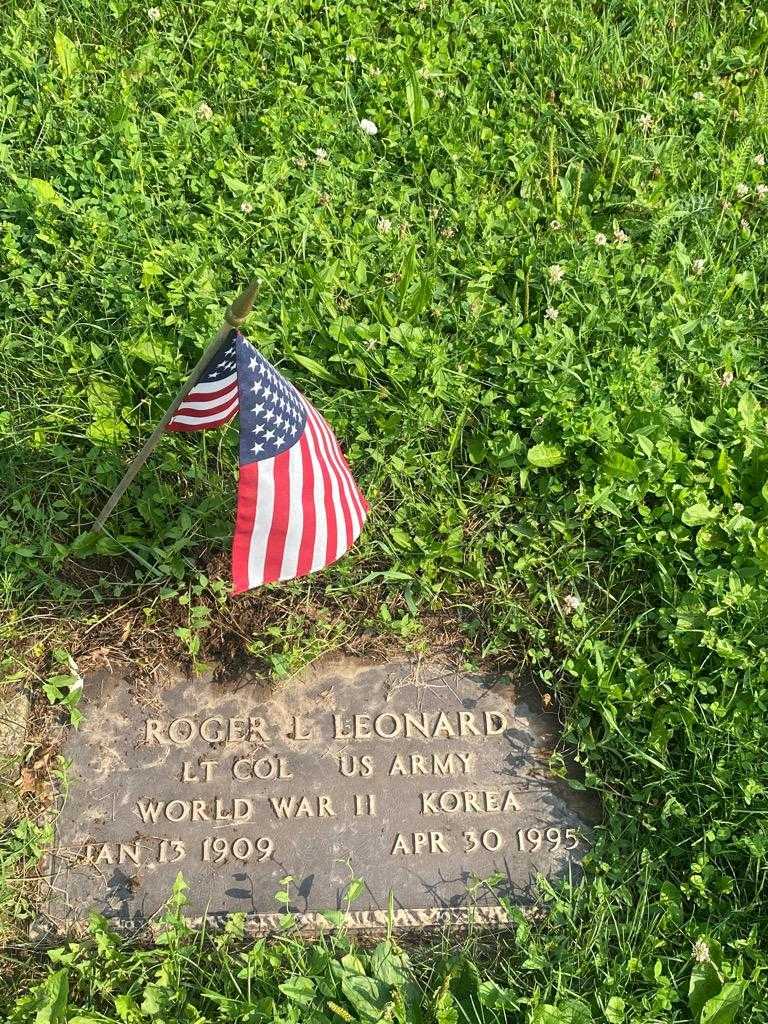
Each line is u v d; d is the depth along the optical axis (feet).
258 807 3.90
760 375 4.92
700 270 5.14
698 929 3.74
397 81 5.62
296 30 5.71
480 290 4.95
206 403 3.81
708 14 6.15
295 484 3.57
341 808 3.92
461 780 4.00
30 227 4.98
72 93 5.35
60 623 4.23
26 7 5.67
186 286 4.79
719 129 5.72
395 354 4.70
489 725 4.12
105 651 4.18
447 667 4.22
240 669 4.17
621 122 5.75
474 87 5.73
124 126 5.19
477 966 3.71
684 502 4.45
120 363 4.68
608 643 4.30
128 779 3.94
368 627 4.27
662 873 3.88
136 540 4.35
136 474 4.47
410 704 4.13
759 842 3.81
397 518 4.49
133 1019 3.54
